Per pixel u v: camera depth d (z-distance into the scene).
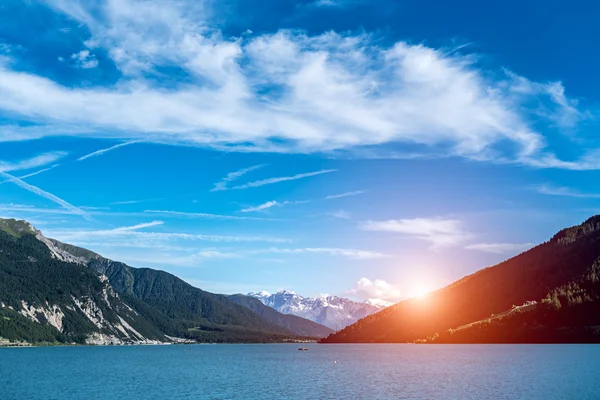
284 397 121.00
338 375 174.38
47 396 128.38
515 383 138.25
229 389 137.75
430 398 116.06
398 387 135.62
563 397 113.38
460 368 187.25
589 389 124.19
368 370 192.00
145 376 183.00
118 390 138.50
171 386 147.25
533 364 193.00
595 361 198.62
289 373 188.62
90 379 172.12
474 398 114.69
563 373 159.12
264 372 196.12
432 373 171.00
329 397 119.81
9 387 147.75
